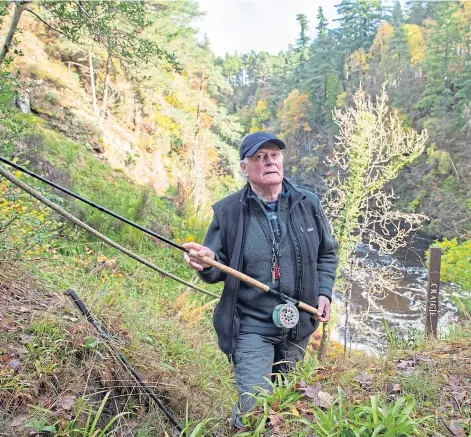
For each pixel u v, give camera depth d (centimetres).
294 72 7850
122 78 2408
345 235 1186
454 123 3416
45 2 862
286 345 279
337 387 226
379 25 6322
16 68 1714
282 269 270
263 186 271
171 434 286
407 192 3250
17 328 287
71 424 235
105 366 295
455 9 4606
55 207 255
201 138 2772
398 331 455
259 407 231
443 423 197
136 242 898
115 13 948
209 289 825
